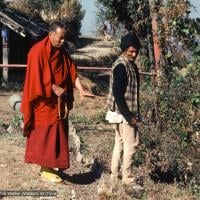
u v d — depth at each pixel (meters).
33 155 8.34
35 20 37.22
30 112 8.30
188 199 8.49
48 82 8.16
